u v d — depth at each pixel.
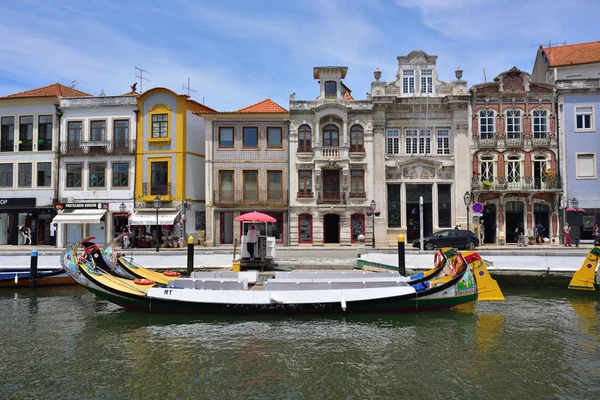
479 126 34.41
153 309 15.77
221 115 34.75
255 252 21.00
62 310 16.56
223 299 15.39
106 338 13.33
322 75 35.00
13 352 12.15
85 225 35.19
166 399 9.33
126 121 35.44
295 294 15.48
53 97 35.72
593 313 15.96
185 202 34.56
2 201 35.97
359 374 10.62
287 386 9.95
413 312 15.89
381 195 34.38
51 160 35.97
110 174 35.34
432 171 34.78
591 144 34.03
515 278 20.47
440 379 10.34
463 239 27.70
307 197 34.50
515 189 33.47
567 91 34.16
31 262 20.45
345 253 27.06
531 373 10.66
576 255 21.45
